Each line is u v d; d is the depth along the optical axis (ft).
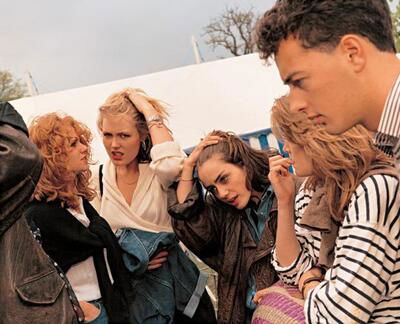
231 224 7.59
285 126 5.50
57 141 7.23
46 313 5.23
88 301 7.25
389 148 4.10
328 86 3.87
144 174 8.29
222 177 7.36
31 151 5.18
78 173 7.70
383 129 3.85
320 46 3.80
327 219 5.45
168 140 8.10
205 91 16.40
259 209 7.53
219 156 7.44
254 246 7.42
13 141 5.07
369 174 4.83
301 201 6.25
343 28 3.75
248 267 7.38
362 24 3.74
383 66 3.80
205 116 16.14
